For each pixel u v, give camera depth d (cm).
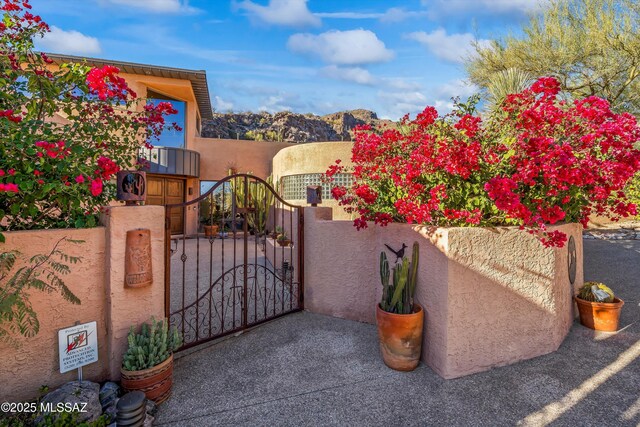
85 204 336
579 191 362
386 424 270
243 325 457
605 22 870
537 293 382
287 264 727
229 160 1605
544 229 357
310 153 1277
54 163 285
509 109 379
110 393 281
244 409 290
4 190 242
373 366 365
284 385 328
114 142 416
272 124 7212
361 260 496
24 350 267
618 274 698
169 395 305
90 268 304
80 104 394
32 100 351
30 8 382
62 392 254
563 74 990
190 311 529
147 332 322
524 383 328
